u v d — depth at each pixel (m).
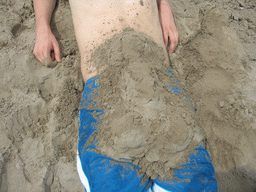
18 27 2.24
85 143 1.36
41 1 2.13
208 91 1.97
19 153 1.56
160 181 1.18
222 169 1.61
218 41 2.21
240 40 2.21
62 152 1.63
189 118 1.32
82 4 1.77
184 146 1.22
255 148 1.62
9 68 1.89
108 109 1.40
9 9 2.31
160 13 2.27
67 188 1.51
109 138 1.24
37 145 1.60
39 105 1.77
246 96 1.86
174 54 2.18
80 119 1.53
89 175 1.22
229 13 2.48
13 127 1.63
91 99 1.52
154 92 1.30
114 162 1.21
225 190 1.53
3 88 1.81
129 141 1.15
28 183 1.46
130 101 1.31
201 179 1.18
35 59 1.99
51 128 1.68
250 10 2.54
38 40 1.97
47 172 1.52
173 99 1.41
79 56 2.04
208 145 1.71
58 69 1.96
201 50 2.20
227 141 1.69
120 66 1.45
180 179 1.17
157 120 1.23
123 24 1.67
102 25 1.70
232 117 1.78
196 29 2.30
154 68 1.49
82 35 1.78
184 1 2.61
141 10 1.73
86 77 1.76
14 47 2.03
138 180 1.18
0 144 1.54
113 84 1.47
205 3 2.47
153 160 1.19
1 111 1.68
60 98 1.80
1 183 1.43
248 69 2.03
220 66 2.06
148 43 1.54
